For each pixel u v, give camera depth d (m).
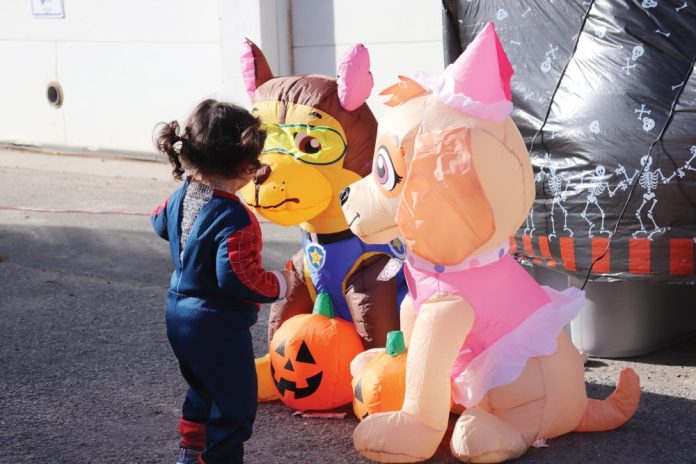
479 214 3.58
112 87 11.24
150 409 4.57
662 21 4.55
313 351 4.32
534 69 4.88
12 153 11.94
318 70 9.63
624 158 4.52
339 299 4.52
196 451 3.73
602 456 3.90
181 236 3.57
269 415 4.44
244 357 3.55
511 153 3.74
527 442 3.88
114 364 5.17
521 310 3.88
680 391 4.58
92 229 8.23
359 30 9.26
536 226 4.84
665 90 4.49
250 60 4.60
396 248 4.51
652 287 4.98
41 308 6.20
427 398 3.77
